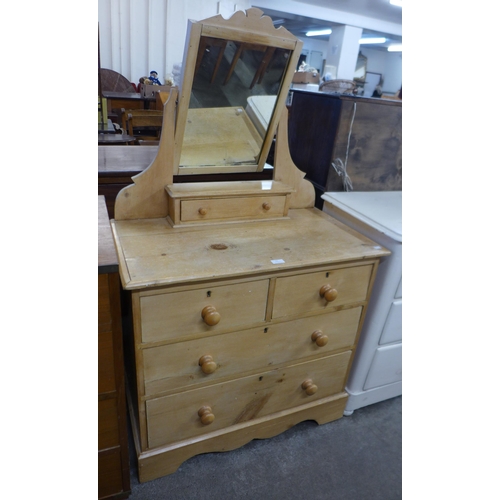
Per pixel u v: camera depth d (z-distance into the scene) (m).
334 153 1.48
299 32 8.13
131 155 1.66
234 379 1.17
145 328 0.95
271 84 1.20
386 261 1.26
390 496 1.24
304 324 1.20
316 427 1.48
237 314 1.06
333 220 1.42
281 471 1.29
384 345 1.43
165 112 1.13
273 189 1.31
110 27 4.32
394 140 1.58
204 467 1.28
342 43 6.14
